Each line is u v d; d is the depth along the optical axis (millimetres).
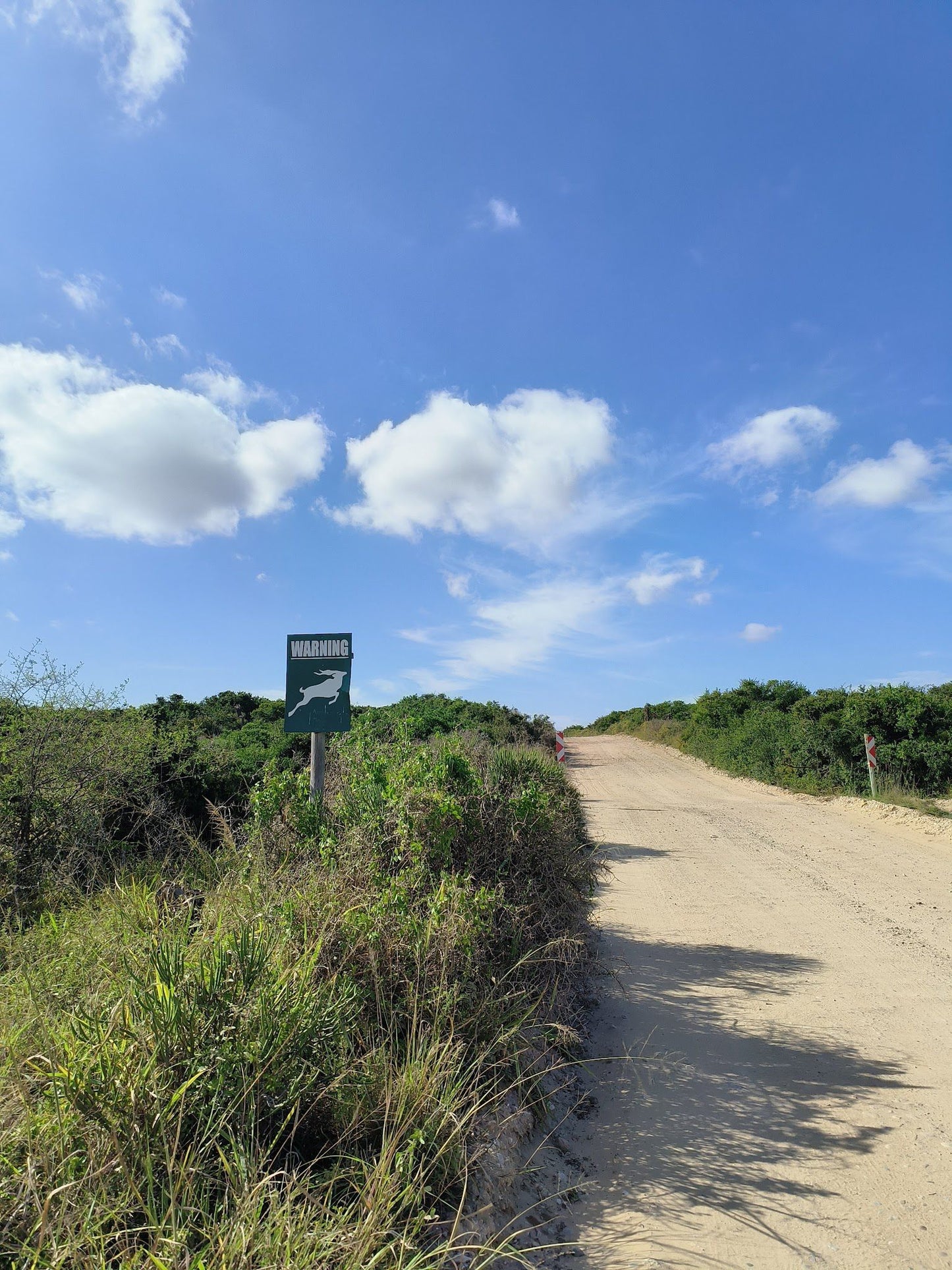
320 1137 2918
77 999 3240
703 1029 5020
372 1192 2518
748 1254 2824
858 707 18312
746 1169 3412
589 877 6312
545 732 25875
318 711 6457
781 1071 4406
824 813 15305
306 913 3922
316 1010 3145
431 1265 2424
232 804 7840
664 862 10695
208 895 4465
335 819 5656
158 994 2906
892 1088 4191
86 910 4703
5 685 6707
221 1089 2729
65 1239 2168
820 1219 3037
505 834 5402
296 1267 2135
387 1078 3061
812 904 8375
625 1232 2947
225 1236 2221
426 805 5082
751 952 6672
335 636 6539
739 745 24016
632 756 31516
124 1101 2555
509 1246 2797
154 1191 2391
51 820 6254
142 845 6781
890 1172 3375
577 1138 3682
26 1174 2322
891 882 9398
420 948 3785
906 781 17016
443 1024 3596
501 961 4418
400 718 8062
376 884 4473
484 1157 3092
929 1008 5371
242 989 3041
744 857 11016
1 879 5680
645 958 6504
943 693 19531
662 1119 3859
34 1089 2660
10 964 3928
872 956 6531
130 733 7113
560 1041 4328
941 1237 2924
